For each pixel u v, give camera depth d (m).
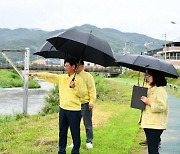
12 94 38.38
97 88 24.80
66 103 6.36
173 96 26.61
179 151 8.22
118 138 8.91
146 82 5.72
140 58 5.92
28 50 15.38
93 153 7.30
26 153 7.41
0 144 8.38
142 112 5.74
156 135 5.56
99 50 6.27
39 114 16.70
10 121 13.83
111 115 13.70
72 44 6.87
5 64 69.06
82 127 10.46
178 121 13.05
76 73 6.48
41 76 6.62
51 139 8.82
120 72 78.19
